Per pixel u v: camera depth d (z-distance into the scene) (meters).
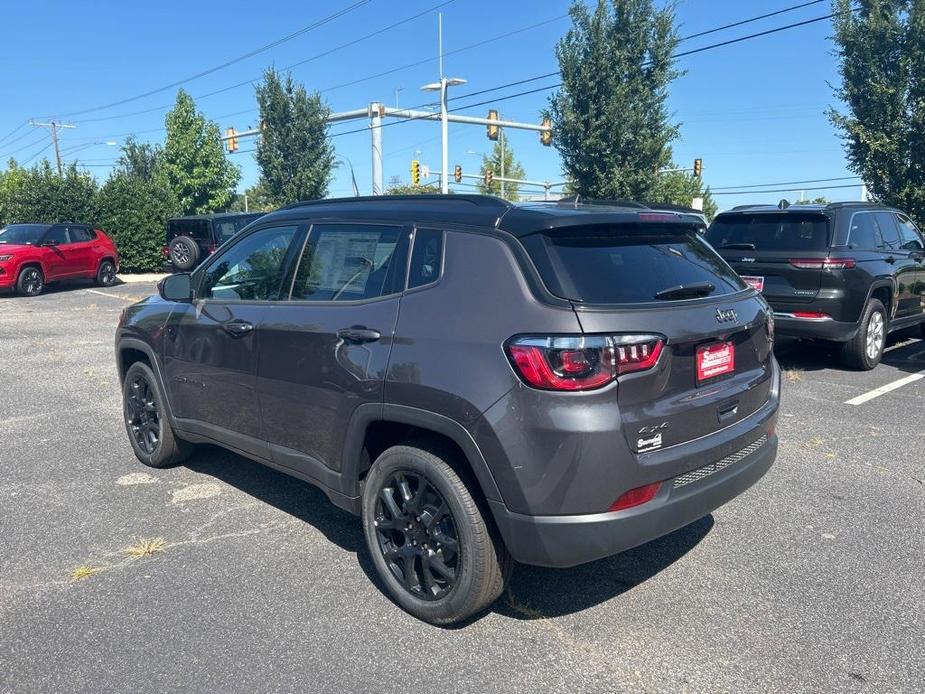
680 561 3.99
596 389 2.92
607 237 3.42
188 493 4.94
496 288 3.16
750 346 3.70
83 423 6.57
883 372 8.59
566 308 2.97
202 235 19.33
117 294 18.66
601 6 16.11
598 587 3.72
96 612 3.48
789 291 8.23
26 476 5.24
